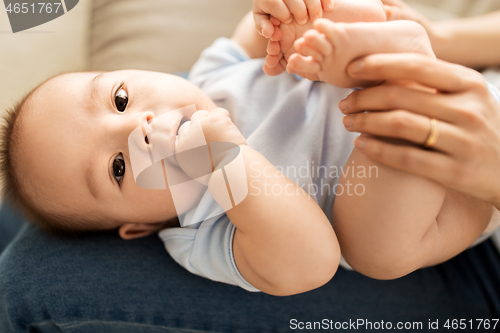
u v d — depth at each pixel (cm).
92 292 70
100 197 65
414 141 45
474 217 59
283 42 56
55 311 68
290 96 71
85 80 68
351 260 59
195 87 71
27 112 67
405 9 82
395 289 74
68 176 64
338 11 51
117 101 64
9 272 70
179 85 68
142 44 120
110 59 120
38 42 120
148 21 122
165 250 78
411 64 42
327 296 74
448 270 76
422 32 49
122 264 74
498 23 84
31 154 65
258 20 55
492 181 47
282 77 78
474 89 46
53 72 120
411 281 74
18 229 104
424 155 44
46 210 71
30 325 69
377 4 53
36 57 119
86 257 74
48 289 68
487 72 87
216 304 72
